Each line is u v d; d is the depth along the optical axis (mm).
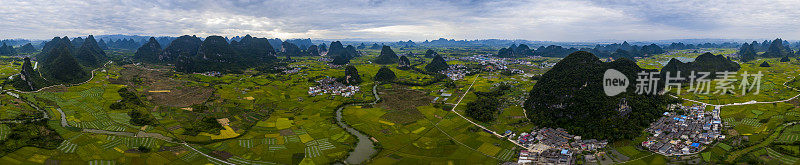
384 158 135000
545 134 157750
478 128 170000
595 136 149250
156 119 177750
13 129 147000
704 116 177875
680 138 148000
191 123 174000
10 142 135500
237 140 152625
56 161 126188
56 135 149125
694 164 123562
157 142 146750
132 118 176625
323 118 188500
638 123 163250
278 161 132000
